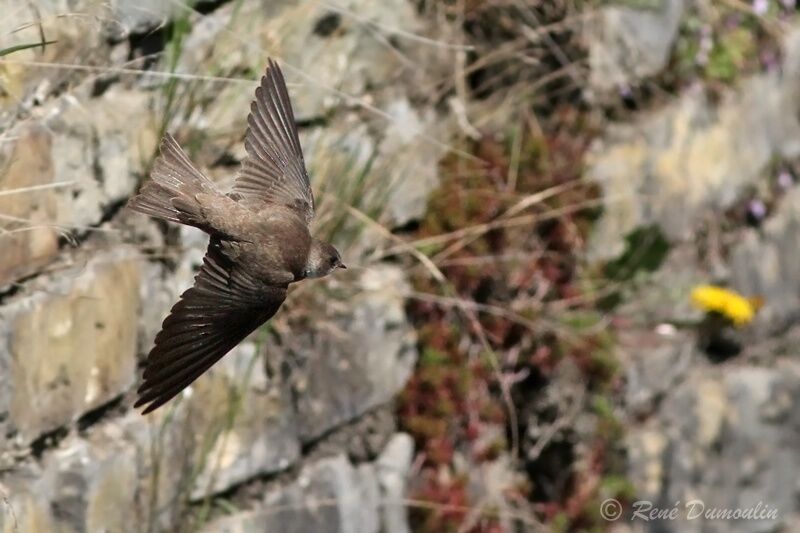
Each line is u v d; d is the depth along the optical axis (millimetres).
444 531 10406
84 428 7832
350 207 9453
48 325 7465
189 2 8453
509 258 10906
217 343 5848
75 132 7711
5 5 7367
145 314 8195
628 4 12188
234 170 8812
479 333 10484
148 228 8242
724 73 13391
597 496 11719
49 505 7496
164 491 8281
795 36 14320
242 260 6105
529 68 11328
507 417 11172
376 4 10023
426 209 10500
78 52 7781
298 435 9352
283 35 9219
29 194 7383
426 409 10328
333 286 9539
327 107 9586
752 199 13891
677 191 12766
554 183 11328
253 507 8984
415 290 10242
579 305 11617
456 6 10789
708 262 13242
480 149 10906
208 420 8570
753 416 13547
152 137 8266
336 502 9539
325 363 9500
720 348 13453
